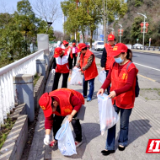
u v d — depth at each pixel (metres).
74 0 28.53
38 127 4.26
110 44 5.48
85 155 3.29
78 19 26.05
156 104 5.56
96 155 3.30
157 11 53.72
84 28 27.36
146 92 6.70
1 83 3.39
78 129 3.44
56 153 3.34
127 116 3.22
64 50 5.93
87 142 3.69
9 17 22.55
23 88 4.21
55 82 6.14
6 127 3.30
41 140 3.75
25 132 3.56
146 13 55.16
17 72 4.77
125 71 2.94
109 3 18.53
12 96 3.98
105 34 13.11
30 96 4.27
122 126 3.29
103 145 3.59
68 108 3.07
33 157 3.24
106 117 2.98
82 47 5.52
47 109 2.84
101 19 25.28
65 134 3.09
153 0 55.69
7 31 13.58
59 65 5.87
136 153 3.33
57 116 3.39
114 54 2.88
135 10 61.06
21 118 3.59
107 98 2.98
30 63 6.70
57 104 3.00
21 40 14.09
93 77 5.76
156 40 53.41
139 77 9.48
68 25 34.16
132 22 60.81
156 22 52.44
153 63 15.62
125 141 3.38
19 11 22.33
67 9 33.78
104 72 5.58
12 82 4.15
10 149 2.62
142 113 4.94
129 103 3.13
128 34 61.62
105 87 3.22
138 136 3.86
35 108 5.17
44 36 13.09
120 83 2.99
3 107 3.46
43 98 2.84
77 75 6.10
